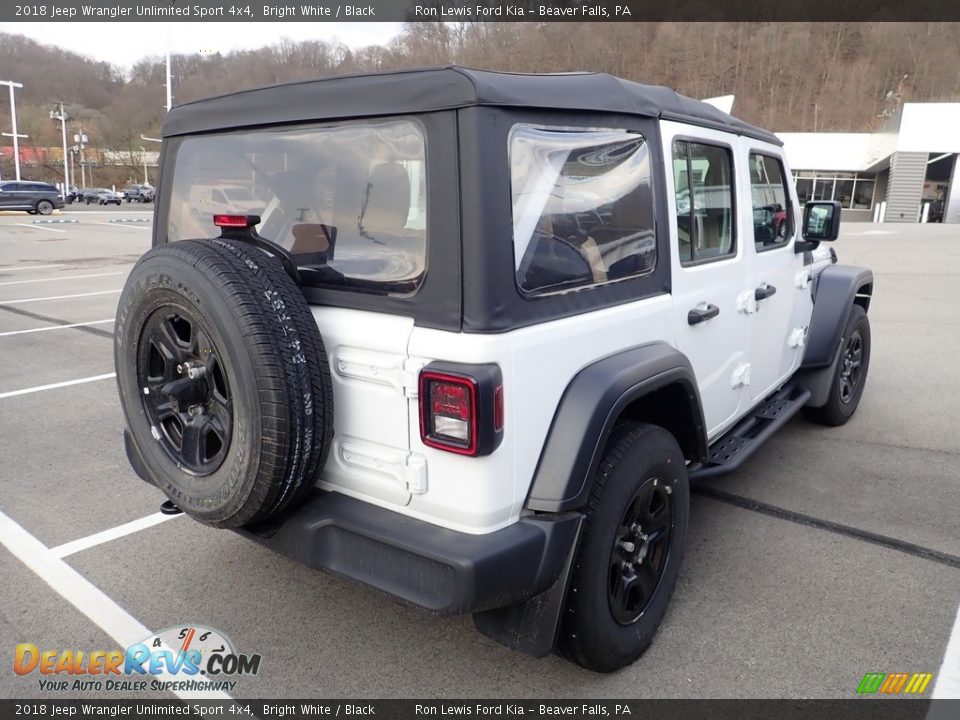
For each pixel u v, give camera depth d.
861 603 3.00
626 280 2.56
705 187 3.13
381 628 2.87
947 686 2.52
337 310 2.30
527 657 2.70
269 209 2.50
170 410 2.43
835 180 43.38
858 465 4.45
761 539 3.54
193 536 3.59
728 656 2.68
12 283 12.56
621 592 2.50
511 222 2.06
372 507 2.27
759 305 3.69
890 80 74.94
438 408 2.04
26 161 85.25
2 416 5.35
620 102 2.50
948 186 36.56
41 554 3.41
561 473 2.18
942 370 6.70
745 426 3.86
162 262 2.20
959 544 3.50
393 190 2.15
